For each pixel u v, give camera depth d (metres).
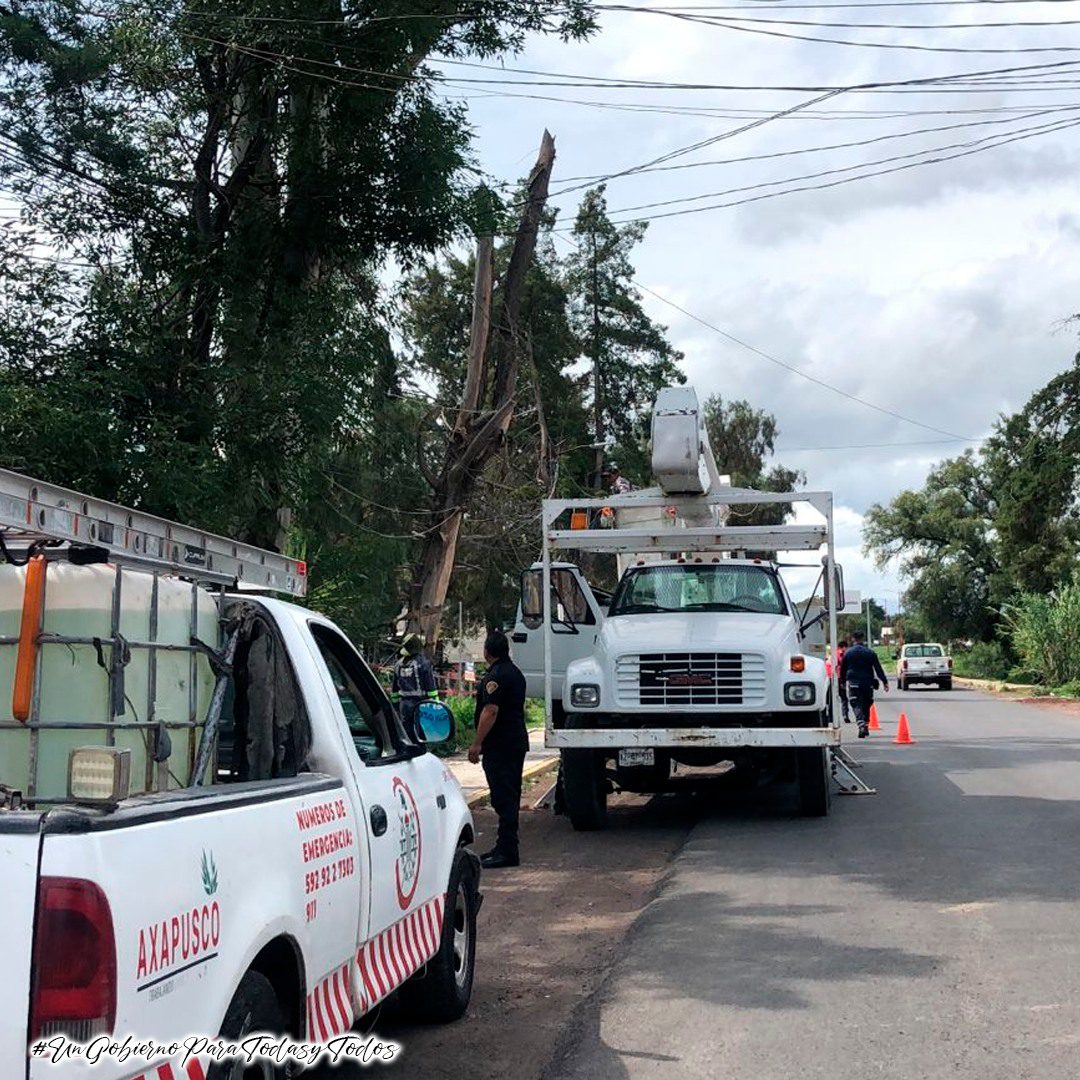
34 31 12.01
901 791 15.04
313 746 4.83
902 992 6.62
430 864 5.87
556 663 14.54
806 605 14.77
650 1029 6.13
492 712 10.76
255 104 14.23
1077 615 48.12
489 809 14.73
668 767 13.56
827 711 12.89
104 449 10.90
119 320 12.33
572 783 12.65
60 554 4.12
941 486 75.88
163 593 4.53
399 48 13.83
